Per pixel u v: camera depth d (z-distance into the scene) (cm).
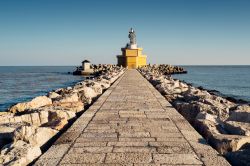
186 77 6850
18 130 566
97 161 453
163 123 704
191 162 447
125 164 440
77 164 441
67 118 826
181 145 529
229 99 1909
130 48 5744
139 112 851
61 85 4384
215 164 438
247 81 5553
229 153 470
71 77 6425
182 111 886
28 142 551
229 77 7244
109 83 1944
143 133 612
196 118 695
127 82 2027
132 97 1195
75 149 509
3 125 734
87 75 6875
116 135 597
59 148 513
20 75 8481
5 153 475
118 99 1134
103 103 1027
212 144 541
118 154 484
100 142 549
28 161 459
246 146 506
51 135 612
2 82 5191
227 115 806
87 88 1284
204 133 602
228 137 523
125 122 714
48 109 879
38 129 588
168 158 464
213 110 819
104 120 738
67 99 1115
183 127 663
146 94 1302
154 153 488
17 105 1095
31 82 5144
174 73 8281
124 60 5809
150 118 763
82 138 575
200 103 866
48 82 5075
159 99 1137
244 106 990
